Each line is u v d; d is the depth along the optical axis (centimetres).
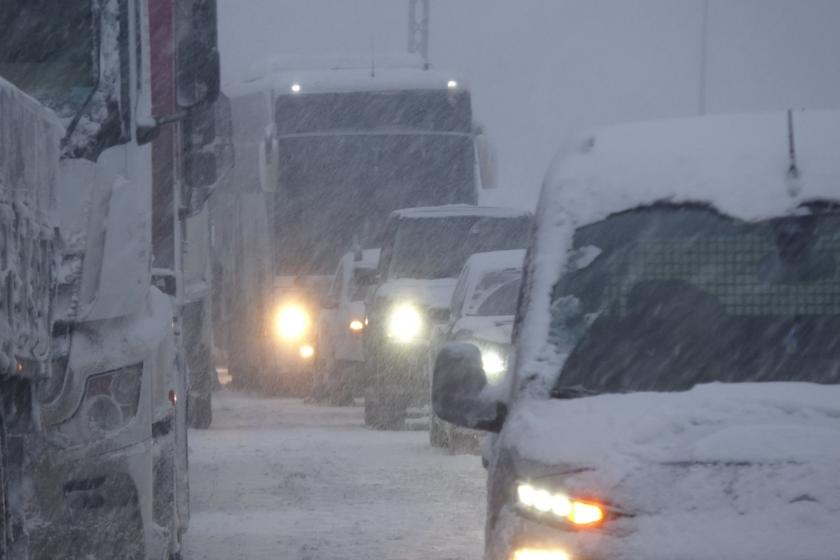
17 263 1189
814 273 1216
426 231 4541
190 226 3931
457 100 5772
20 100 1213
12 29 1603
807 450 1033
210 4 1691
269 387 6141
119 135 1547
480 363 1214
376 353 4403
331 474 3241
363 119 5775
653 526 1012
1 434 1178
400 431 4406
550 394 1174
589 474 1048
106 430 1505
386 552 2245
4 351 1138
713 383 1153
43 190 1323
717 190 1241
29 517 1429
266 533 2445
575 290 1233
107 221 1517
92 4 1582
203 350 4519
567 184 1281
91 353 1498
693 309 1216
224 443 4003
